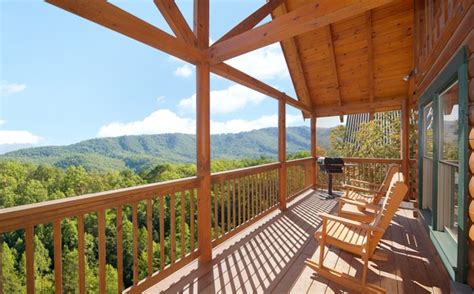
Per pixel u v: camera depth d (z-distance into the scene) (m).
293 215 4.34
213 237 3.30
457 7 2.12
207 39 2.77
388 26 4.83
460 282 2.04
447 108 2.81
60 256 1.56
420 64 3.91
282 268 2.55
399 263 2.63
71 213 1.60
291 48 5.88
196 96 2.75
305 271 2.49
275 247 3.04
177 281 2.32
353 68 5.69
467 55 1.94
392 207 2.16
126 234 6.00
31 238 1.43
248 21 3.09
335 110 6.59
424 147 3.98
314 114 6.90
